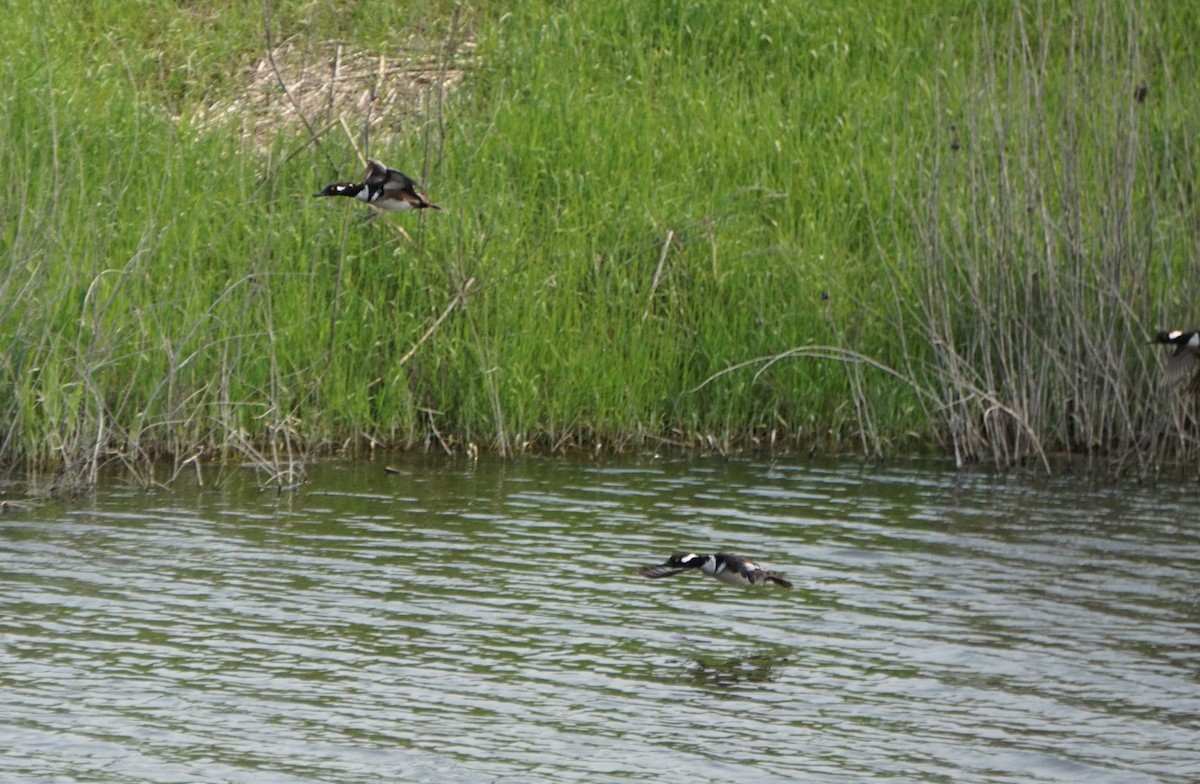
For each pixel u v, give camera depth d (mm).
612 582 19578
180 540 20781
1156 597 19375
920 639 17766
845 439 27484
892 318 27734
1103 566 20656
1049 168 27734
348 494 23359
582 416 26734
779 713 15500
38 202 25078
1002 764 14352
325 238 27219
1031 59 26891
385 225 27156
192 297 25406
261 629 17484
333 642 17156
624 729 14977
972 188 26625
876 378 27344
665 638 17656
